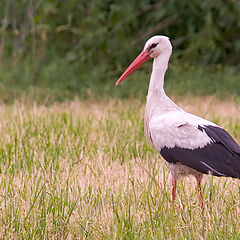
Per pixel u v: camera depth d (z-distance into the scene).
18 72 21.34
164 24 23.77
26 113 14.62
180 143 8.83
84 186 9.39
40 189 8.86
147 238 7.58
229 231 7.77
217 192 8.88
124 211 8.21
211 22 22.64
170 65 22.66
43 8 21.78
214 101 18.67
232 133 13.28
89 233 7.80
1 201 8.78
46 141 11.98
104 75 21.75
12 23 23.25
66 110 15.83
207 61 23.70
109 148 11.66
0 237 7.79
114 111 15.91
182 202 8.75
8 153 10.97
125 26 22.73
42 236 7.84
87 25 22.19
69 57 22.25
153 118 9.42
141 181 9.57
